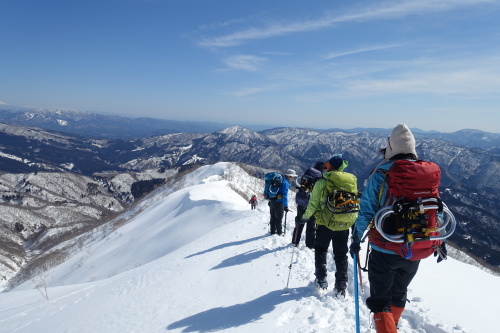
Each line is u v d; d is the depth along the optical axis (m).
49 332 5.96
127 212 77.06
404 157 3.16
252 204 26.03
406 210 2.85
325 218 4.90
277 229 9.49
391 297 3.35
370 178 3.22
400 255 3.02
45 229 129.38
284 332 4.16
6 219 143.88
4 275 74.38
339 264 4.98
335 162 4.96
